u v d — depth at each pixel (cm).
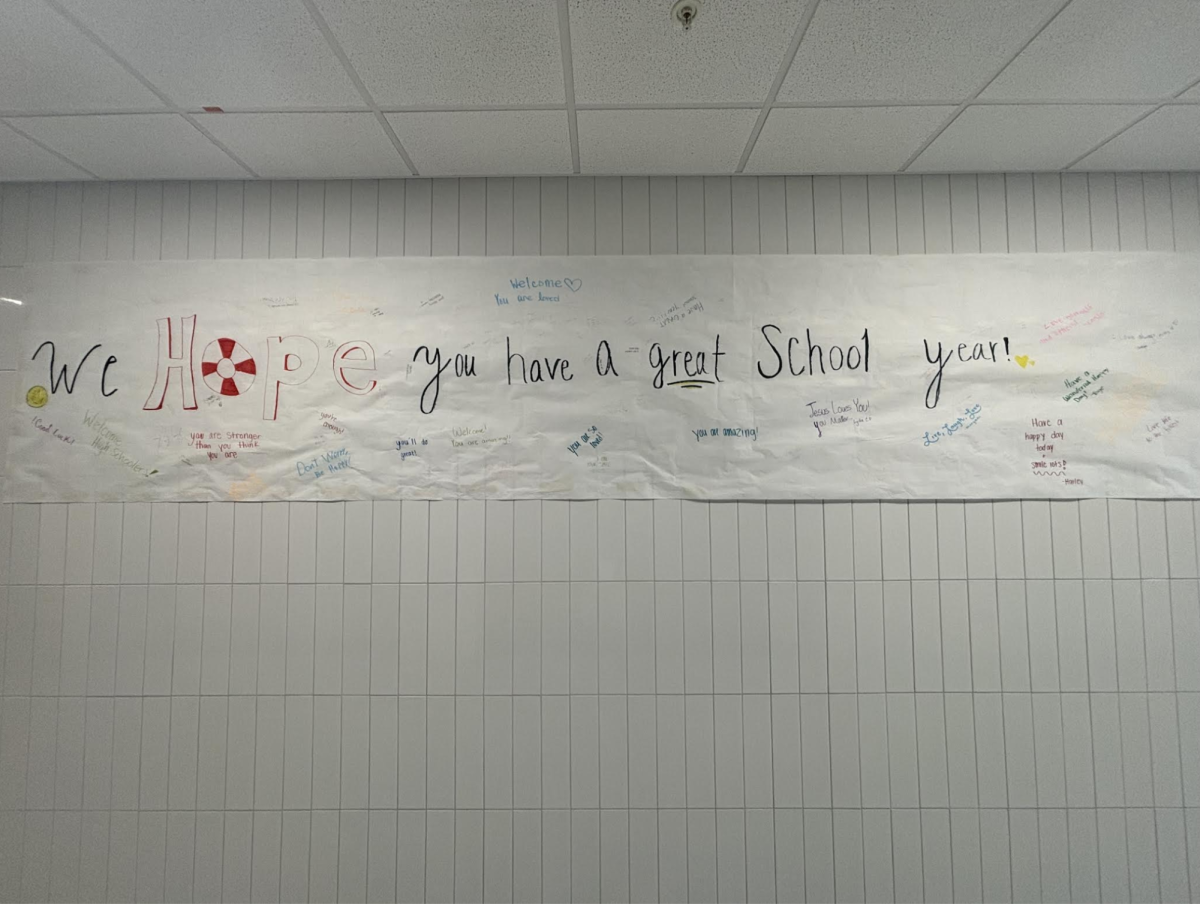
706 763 205
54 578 210
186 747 205
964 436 211
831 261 215
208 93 171
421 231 217
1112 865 201
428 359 214
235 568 210
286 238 217
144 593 209
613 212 217
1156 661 206
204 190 217
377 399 213
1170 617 207
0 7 140
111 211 218
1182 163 210
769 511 211
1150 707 205
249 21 145
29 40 151
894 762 205
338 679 207
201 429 213
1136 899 200
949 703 206
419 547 210
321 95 173
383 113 181
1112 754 204
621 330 215
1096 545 209
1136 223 215
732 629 208
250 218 217
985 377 212
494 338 215
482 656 207
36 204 218
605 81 167
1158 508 210
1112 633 207
